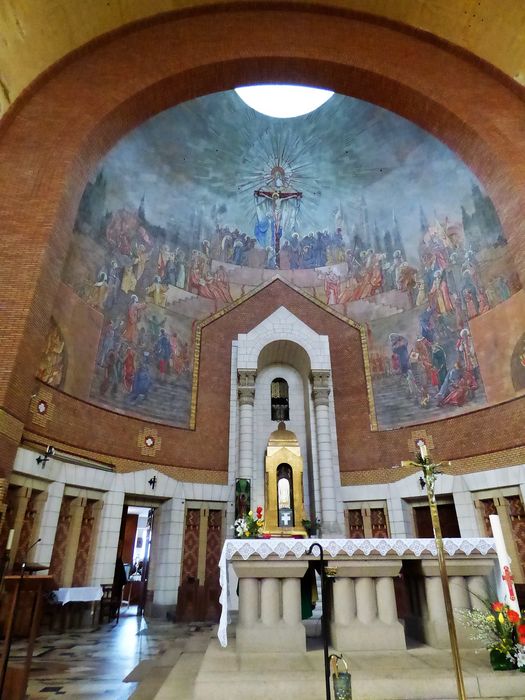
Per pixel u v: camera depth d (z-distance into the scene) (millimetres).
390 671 5043
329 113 18734
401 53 13148
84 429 12031
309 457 15234
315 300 17422
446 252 15344
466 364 13859
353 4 13195
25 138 10883
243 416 14828
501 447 12305
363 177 18188
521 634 5027
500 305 13344
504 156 11500
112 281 14047
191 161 17578
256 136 19172
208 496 14133
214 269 17469
